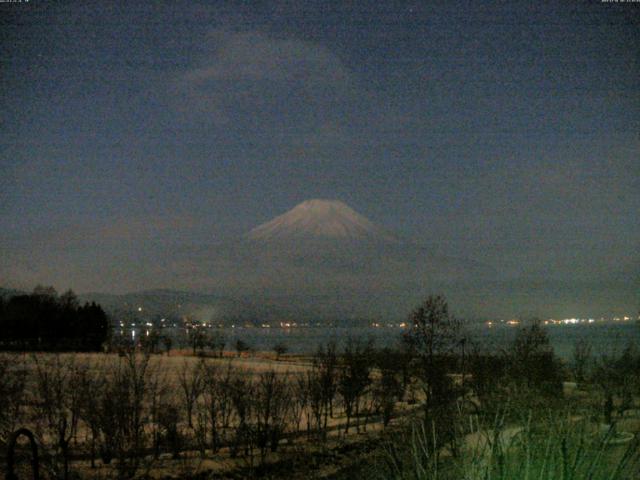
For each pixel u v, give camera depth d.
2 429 19.66
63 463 18.56
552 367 21.33
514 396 10.72
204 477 19.14
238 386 26.02
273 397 26.81
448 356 24.84
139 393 22.73
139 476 18.98
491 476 6.85
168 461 21.09
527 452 6.73
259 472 19.56
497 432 7.08
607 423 9.43
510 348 23.11
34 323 72.12
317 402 26.28
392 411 26.47
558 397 13.62
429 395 21.91
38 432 18.73
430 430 9.31
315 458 20.00
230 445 22.66
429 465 7.69
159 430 22.58
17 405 20.00
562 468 6.36
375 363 30.91
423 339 25.53
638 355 17.14
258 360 62.72
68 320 74.00
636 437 6.91
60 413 19.75
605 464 6.80
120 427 20.34
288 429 26.39
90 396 21.84
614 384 14.63
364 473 9.88
